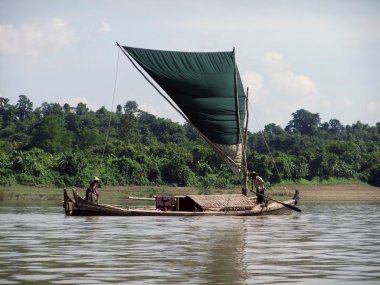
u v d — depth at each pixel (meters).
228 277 23.83
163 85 62.59
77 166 121.06
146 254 29.78
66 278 23.41
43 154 129.62
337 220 53.72
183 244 33.97
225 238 37.25
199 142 176.50
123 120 177.88
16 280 22.97
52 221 49.34
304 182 139.12
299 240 36.56
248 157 135.62
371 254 30.20
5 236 37.62
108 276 23.89
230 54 64.06
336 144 162.38
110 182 121.75
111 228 43.53
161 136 191.25
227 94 63.50
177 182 126.62
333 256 29.45
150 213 56.06
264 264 26.89
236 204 59.16
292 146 199.75
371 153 159.62
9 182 116.25
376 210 71.62
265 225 47.47
